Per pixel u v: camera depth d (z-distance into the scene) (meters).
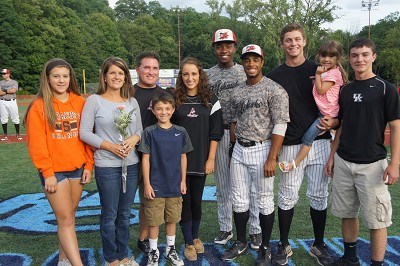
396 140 3.05
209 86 3.72
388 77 40.25
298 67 3.57
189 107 3.62
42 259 3.74
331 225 4.53
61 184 3.13
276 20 39.91
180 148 3.50
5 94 10.57
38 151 2.99
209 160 3.67
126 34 67.38
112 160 3.27
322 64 3.49
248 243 4.09
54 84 3.06
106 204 3.30
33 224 4.68
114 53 62.34
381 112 3.09
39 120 3.02
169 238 3.64
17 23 42.56
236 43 4.08
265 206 3.58
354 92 3.18
